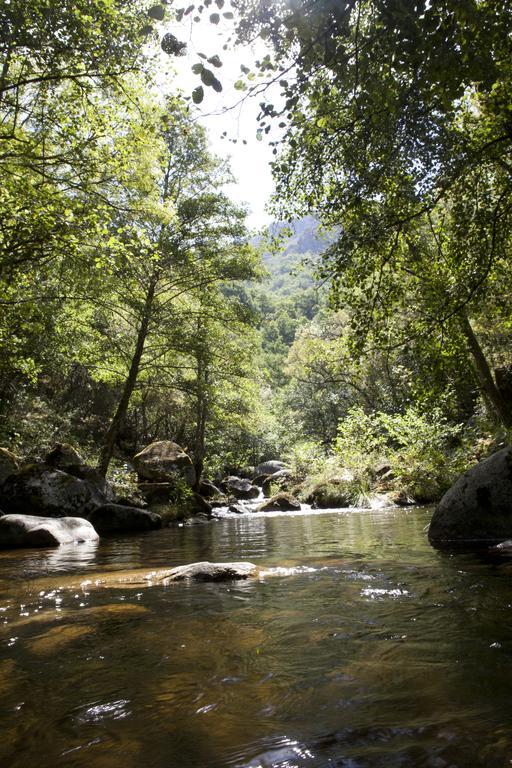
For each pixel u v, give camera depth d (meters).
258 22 3.22
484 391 13.26
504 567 4.46
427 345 6.71
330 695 2.05
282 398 36.41
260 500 21.06
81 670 2.47
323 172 5.89
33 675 2.43
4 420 14.83
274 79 3.30
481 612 3.14
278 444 33.16
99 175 8.93
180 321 14.36
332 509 15.18
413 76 3.84
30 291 10.44
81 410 23.00
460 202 6.44
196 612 3.48
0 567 5.92
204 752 1.65
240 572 4.71
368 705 1.94
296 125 4.76
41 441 15.28
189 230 14.58
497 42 3.70
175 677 2.33
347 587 4.07
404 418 15.19
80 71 7.63
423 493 14.18
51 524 8.52
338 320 28.58
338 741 1.67
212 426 22.59
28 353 13.72
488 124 6.05
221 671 2.39
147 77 7.93
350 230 5.67
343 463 17.95
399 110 4.53
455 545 6.02
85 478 12.46
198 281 14.92
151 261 12.48
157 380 16.61
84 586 4.57
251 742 1.70
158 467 15.85
